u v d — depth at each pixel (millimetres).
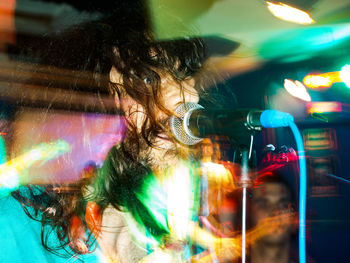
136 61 964
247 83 3777
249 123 790
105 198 939
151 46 1013
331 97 3611
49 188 897
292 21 3436
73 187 918
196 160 1188
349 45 3666
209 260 1363
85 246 883
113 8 1042
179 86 1015
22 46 1035
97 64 975
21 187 862
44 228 851
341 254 3479
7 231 780
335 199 3557
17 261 765
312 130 3525
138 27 1034
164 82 1011
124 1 1052
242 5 3221
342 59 3695
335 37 3662
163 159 1036
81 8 1053
